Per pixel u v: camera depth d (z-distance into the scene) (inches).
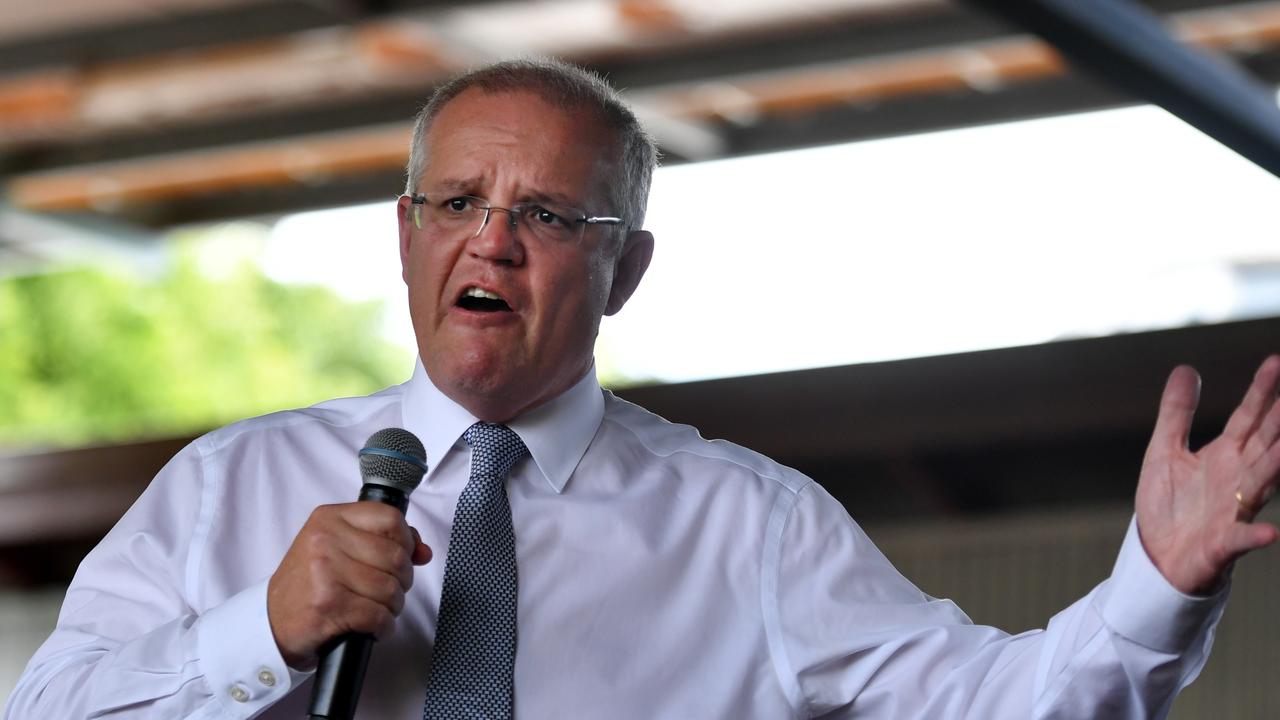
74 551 291.9
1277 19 227.5
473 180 88.1
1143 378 227.8
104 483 285.9
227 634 77.5
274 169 321.7
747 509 93.0
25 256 356.8
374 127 281.3
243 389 688.4
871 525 252.1
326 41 259.4
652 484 92.8
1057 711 79.4
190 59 268.8
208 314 689.6
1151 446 78.1
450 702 81.9
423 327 89.0
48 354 668.1
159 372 677.9
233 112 287.9
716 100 273.1
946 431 239.0
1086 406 231.0
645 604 88.3
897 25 236.1
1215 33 231.9
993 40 228.8
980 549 243.8
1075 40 167.5
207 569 86.6
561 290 88.2
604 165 90.6
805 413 247.3
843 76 264.7
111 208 341.7
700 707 86.8
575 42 247.9
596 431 94.2
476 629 84.0
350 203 326.6
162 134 299.3
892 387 242.5
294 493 89.8
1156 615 76.5
